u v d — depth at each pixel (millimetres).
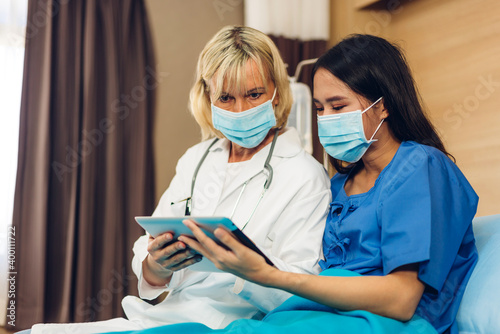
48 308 3342
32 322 3250
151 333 1047
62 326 1251
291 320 1068
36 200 3346
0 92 3367
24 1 3459
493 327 1061
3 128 3363
